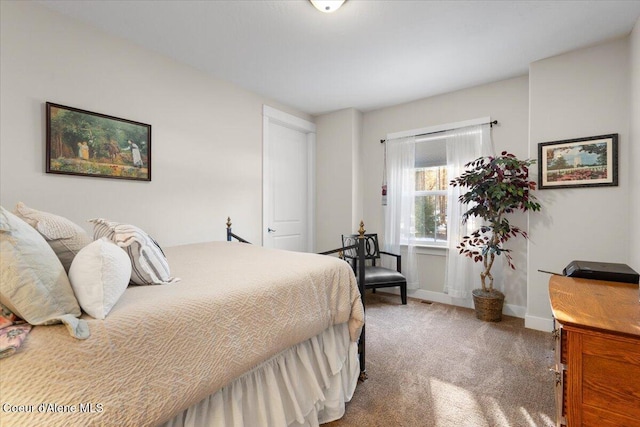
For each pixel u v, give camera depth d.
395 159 3.61
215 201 2.83
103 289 0.82
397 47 2.31
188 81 2.61
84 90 1.99
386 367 1.95
